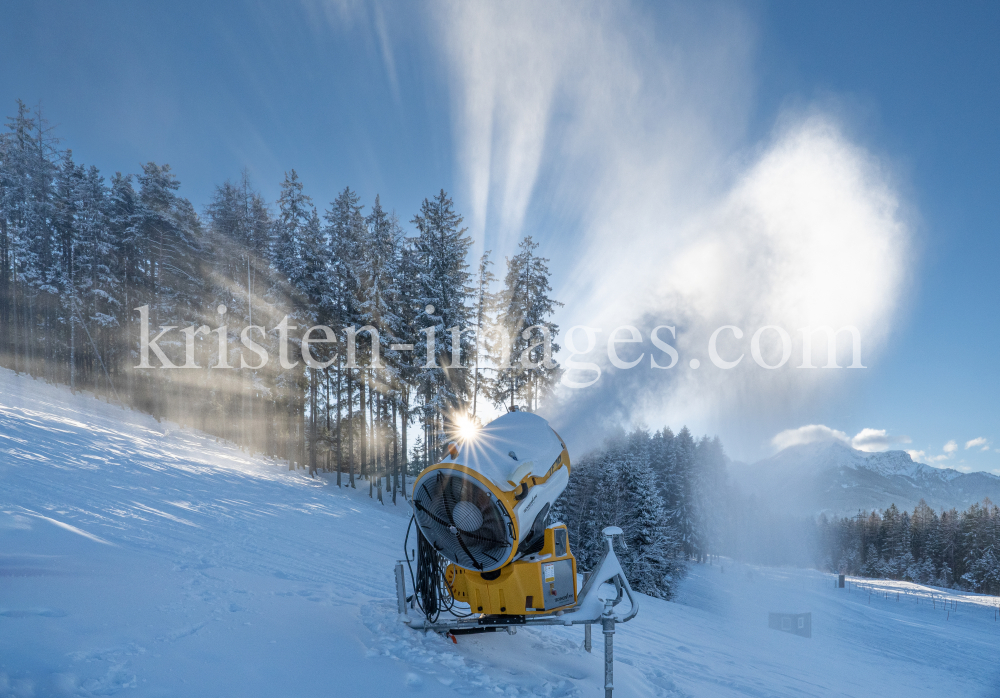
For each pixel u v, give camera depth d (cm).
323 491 2506
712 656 1037
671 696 607
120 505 952
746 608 3192
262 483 2056
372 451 3155
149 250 3578
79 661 334
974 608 4912
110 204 3716
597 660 634
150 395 3381
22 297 3762
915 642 2673
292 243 3195
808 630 2339
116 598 461
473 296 3000
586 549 2823
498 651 579
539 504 566
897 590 5900
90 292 3444
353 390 3112
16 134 3769
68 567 511
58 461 1266
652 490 3073
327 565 917
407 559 610
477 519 544
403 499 2997
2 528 572
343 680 394
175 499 1195
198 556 721
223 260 3262
